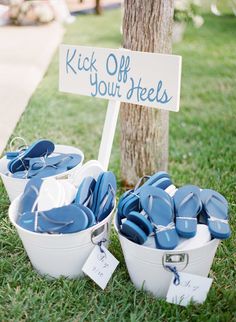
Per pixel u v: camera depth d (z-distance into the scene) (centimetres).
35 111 413
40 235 175
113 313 179
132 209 189
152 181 203
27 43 655
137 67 214
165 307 179
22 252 216
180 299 179
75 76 235
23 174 221
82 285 191
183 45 683
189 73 543
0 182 280
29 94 455
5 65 545
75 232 176
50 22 794
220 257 217
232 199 265
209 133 368
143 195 187
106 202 191
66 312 180
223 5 995
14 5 780
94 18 902
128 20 243
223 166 308
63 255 183
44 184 193
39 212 179
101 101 457
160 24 240
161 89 210
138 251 173
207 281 175
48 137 356
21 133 360
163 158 274
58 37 711
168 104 210
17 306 180
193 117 405
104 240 191
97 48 224
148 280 183
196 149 342
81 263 190
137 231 170
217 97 460
